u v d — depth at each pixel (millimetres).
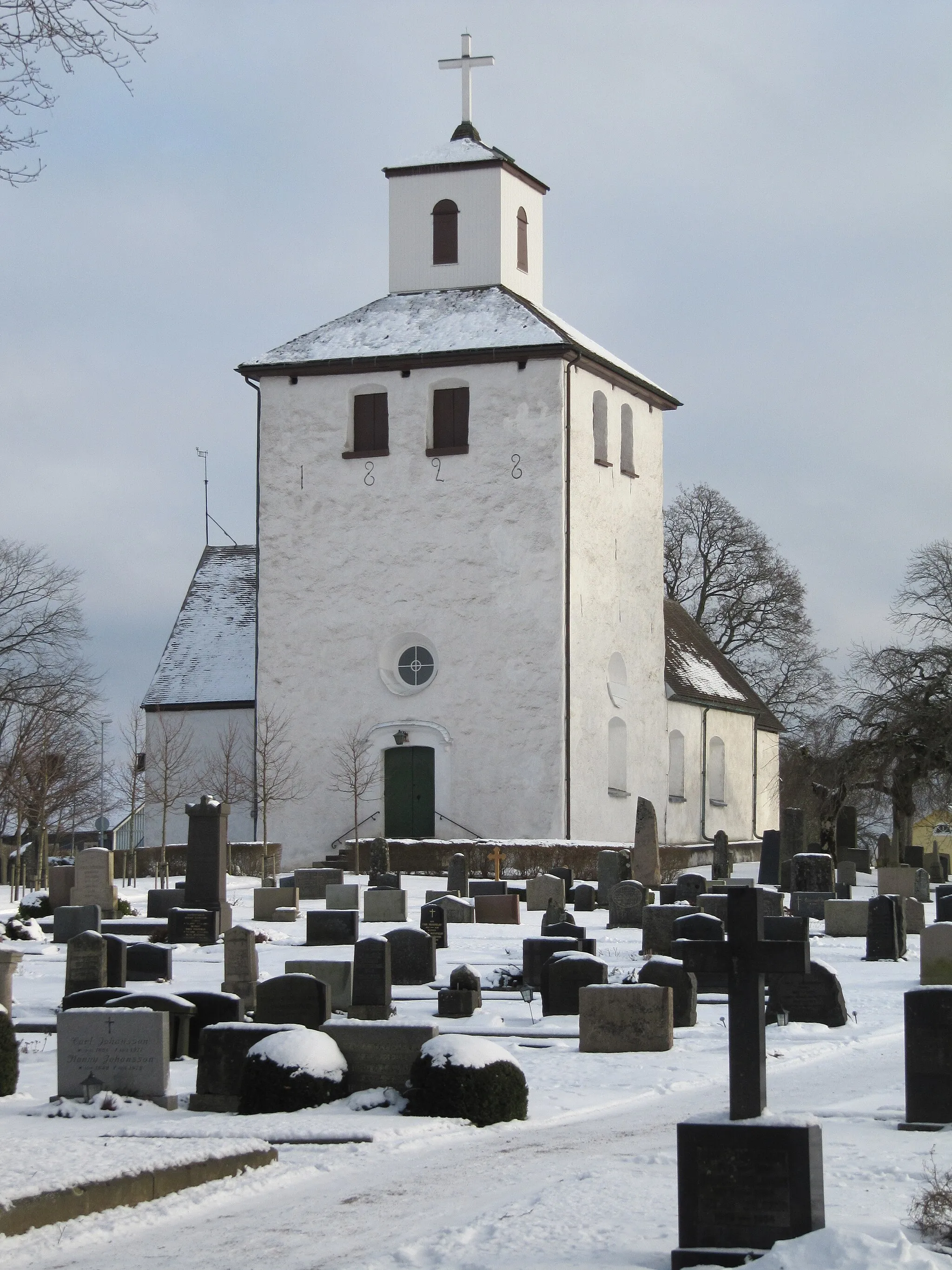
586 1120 16469
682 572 82562
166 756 54719
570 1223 11719
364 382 53938
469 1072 16156
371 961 22703
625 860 42500
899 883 44562
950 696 61781
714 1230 10828
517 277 57531
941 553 65750
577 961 23641
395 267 57094
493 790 52031
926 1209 11109
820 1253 10086
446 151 57344
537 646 52094
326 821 53156
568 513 52562
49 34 13852
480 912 39000
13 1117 16312
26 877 53875
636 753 56406
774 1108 16094
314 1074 16562
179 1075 18609
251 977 24719
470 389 53125
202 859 36875
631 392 57094
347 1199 12969
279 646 53938
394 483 53438
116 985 23172
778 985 23156
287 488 54219
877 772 62750
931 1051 15078
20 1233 11789
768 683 83188
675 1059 20203
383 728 52938
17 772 56906
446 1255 11086
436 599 52875
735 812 68625
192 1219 12461
